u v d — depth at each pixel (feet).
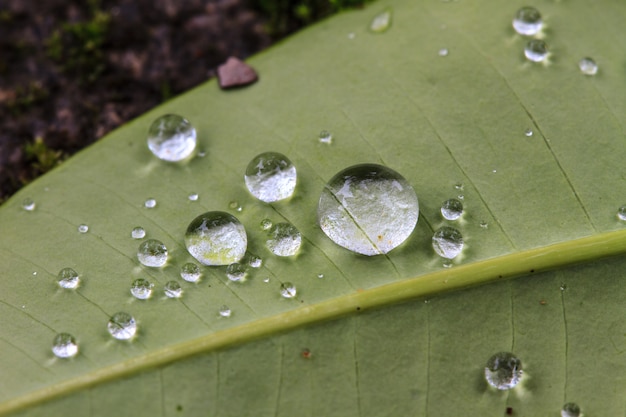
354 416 0.32
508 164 0.34
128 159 0.35
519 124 0.34
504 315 0.33
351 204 0.33
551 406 0.32
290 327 0.32
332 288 0.33
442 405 0.32
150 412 0.32
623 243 0.33
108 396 0.32
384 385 0.32
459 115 0.35
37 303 0.33
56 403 0.32
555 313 0.33
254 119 0.35
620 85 0.35
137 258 0.33
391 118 0.35
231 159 0.35
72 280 0.33
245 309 0.33
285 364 0.32
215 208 0.34
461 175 0.34
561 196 0.33
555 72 0.35
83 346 0.32
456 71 0.35
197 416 0.32
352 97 0.35
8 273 0.33
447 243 0.33
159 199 0.34
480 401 0.32
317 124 0.35
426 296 0.33
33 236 0.34
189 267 0.33
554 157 0.34
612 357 0.32
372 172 0.34
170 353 0.32
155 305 0.33
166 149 0.35
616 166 0.34
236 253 0.33
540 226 0.33
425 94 0.35
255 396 0.32
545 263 0.33
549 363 0.32
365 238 0.33
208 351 0.32
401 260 0.33
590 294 0.33
